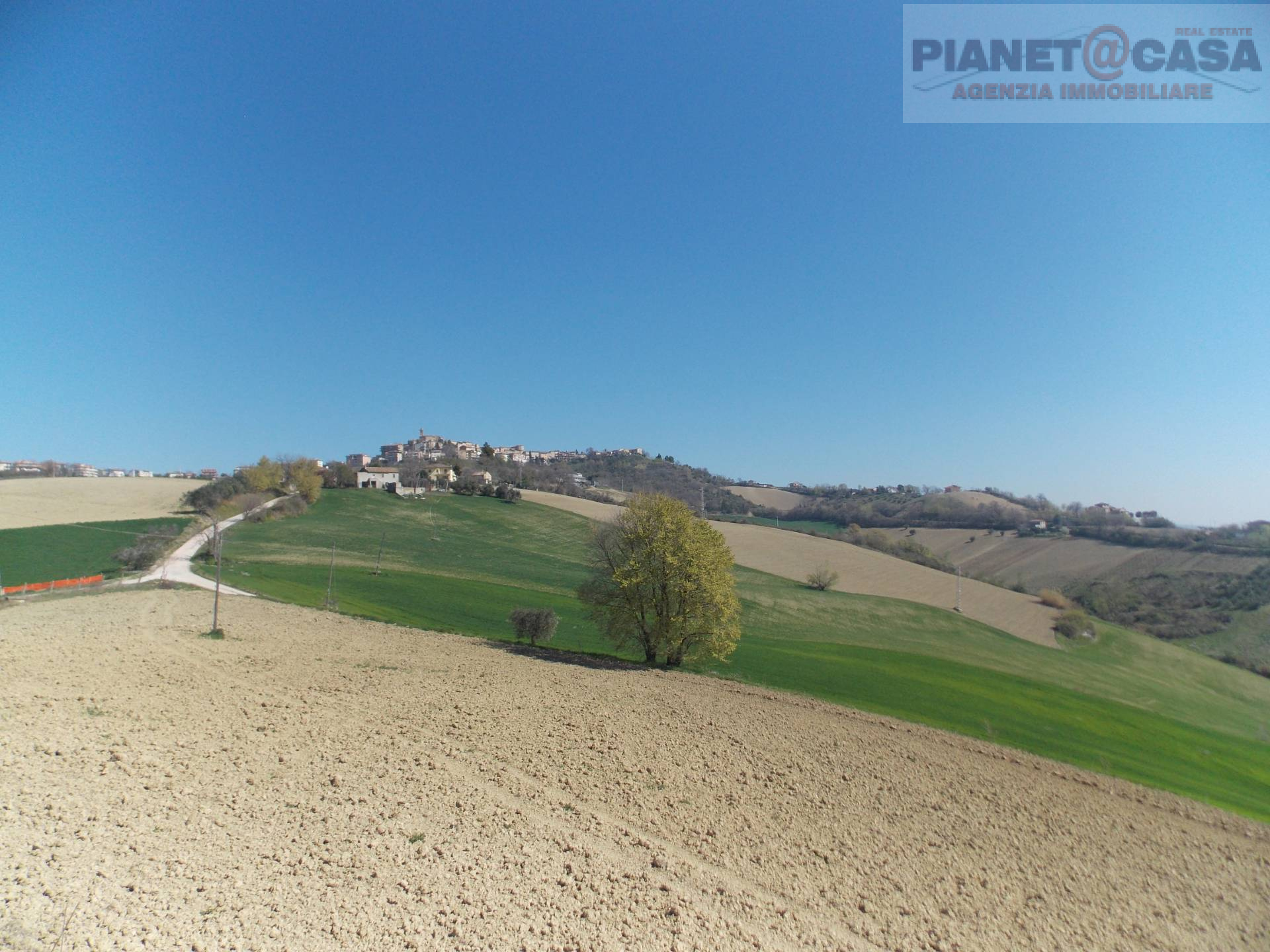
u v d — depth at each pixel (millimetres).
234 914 11625
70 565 62094
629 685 35375
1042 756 30875
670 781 21250
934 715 36375
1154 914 16781
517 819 17109
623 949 12141
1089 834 21797
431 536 96938
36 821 13977
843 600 74250
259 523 93938
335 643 38969
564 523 113500
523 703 28922
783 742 27234
